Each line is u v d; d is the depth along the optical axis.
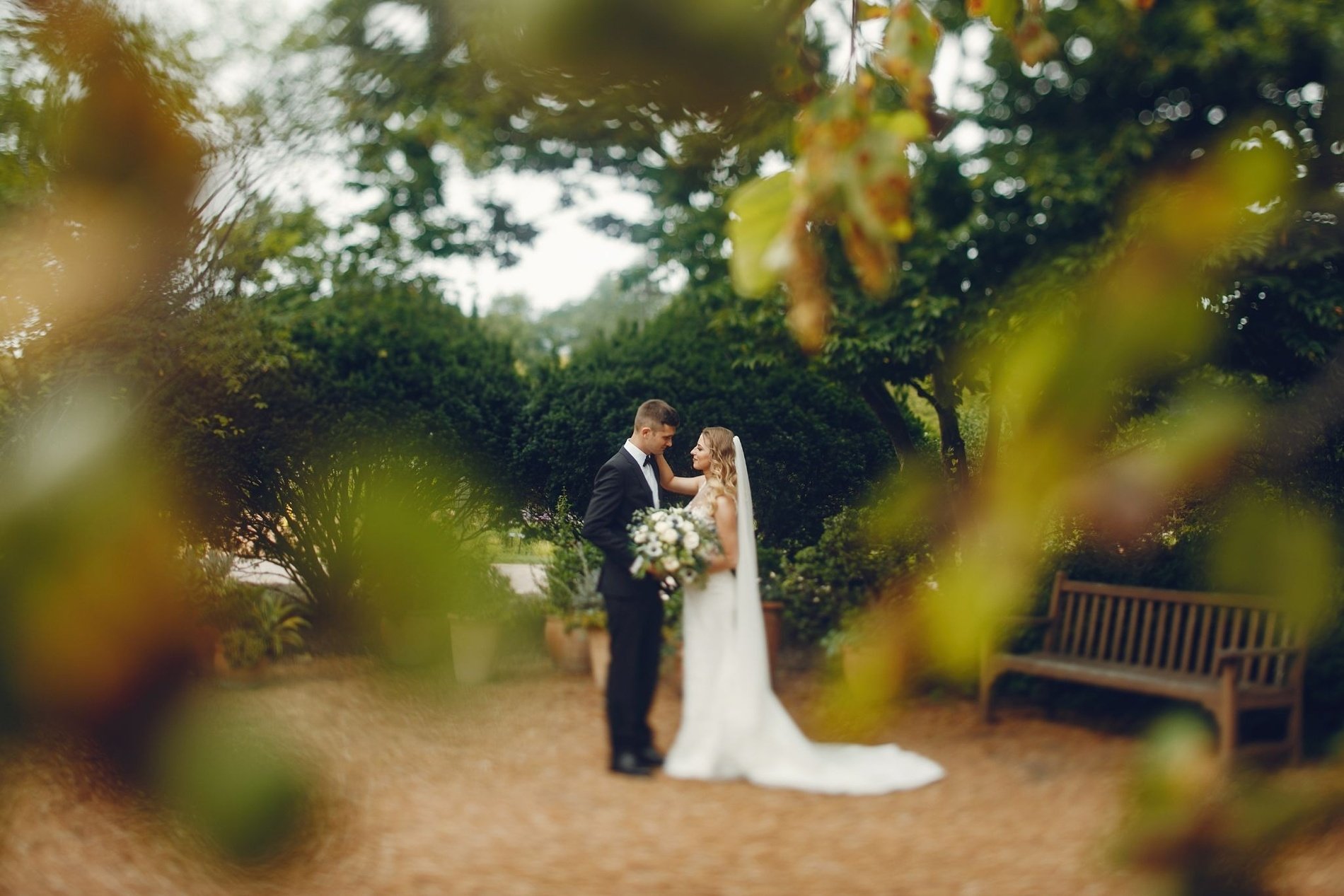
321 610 5.78
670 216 7.72
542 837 3.25
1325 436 3.01
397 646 4.62
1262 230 3.21
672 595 5.62
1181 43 4.78
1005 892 2.69
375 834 2.96
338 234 8.00
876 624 5.23
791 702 5.19
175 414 5.21
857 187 0.66
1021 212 5.71
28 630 1.16
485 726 4.30
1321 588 3.73
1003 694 5.04
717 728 4.12
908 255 5.98
